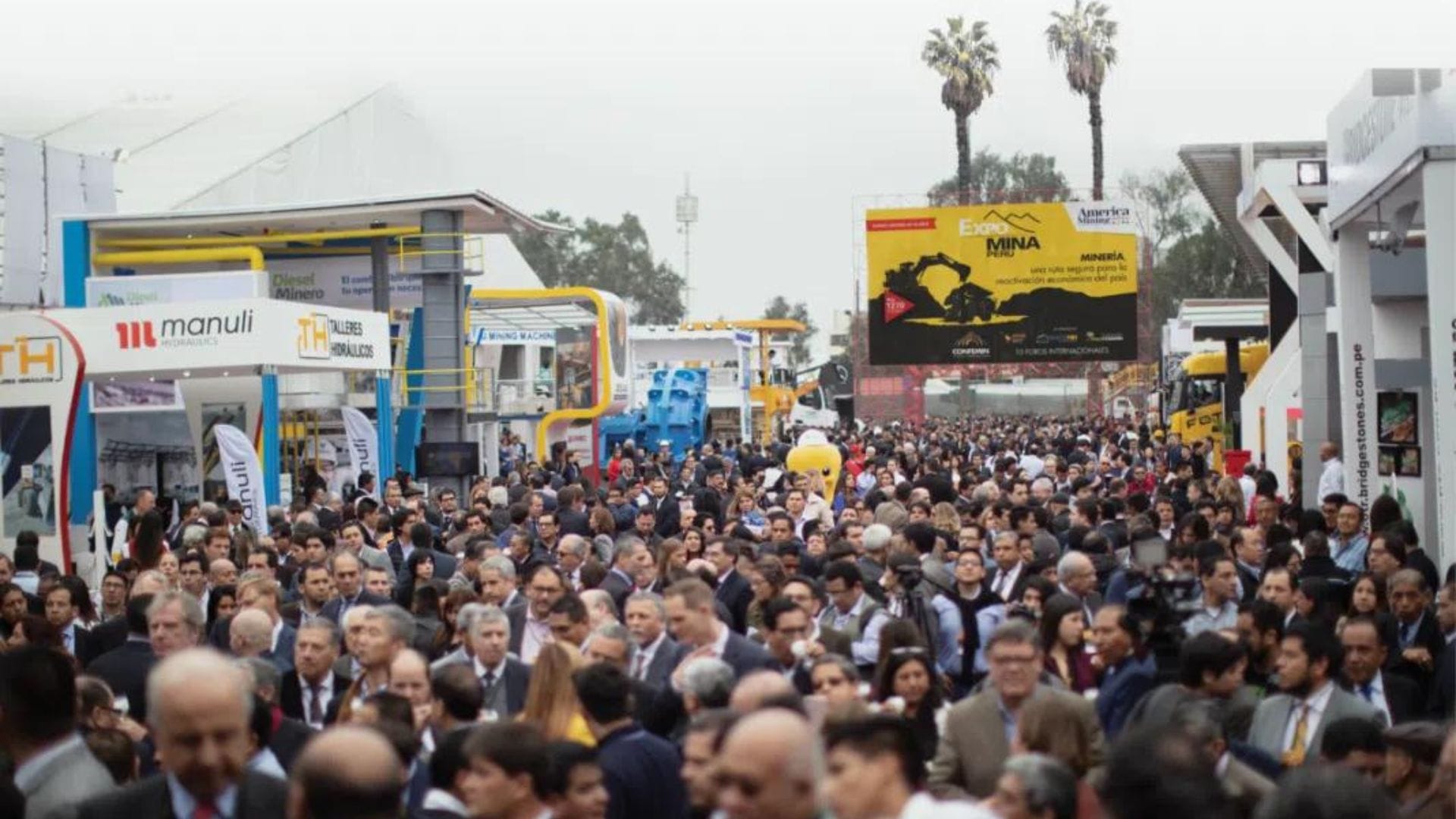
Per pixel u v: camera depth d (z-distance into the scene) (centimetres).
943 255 5553
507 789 691
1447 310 1855
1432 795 738
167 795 687
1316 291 3095
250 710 782
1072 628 1134
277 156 6075
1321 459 2861
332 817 560
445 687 943
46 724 805
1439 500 1867
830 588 1377
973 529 1412
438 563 1877
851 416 9025
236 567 1861
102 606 1680
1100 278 5512
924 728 987
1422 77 1852
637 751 872
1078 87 9512
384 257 4400
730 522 2128
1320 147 4097
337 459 4019
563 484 3369
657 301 15188
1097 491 2883
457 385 4256
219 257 4244
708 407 6419
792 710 710
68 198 4725
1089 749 816
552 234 4828
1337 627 1288
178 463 3325
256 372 3080
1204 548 1428
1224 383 5047
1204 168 4341
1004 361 5556
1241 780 819
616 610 1337
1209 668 967
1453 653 1210
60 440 2566
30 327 2572
